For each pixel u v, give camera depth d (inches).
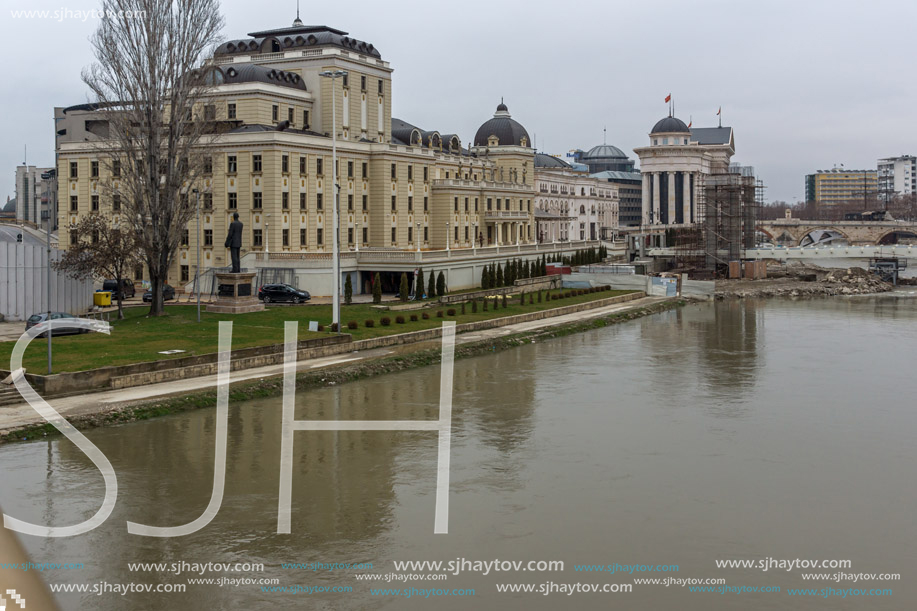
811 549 1444.4
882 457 1951.3
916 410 2394.2
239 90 4709.6
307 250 4650.6
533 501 1646.2
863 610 1232.8
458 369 2957.7
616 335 3865.7
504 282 5022.1
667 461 1908.2
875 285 6230.3
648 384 2733.8
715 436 2117.4
